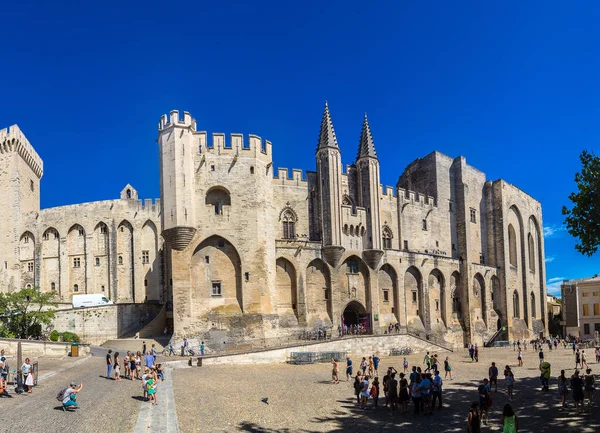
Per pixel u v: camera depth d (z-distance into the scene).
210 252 56.84
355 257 68.25
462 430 25.81
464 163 86.06
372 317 67.69
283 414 28.50
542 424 26.84
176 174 55.91
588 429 25.52
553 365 53.28
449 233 83.06
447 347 71.69
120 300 75.94
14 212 81.62
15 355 46.06
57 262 79.12
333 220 65.19
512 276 90.69
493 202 90.19
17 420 23.31
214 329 54.78
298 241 63.12
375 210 70.19
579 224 29.84
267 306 57.59
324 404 31.53
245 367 46.00
